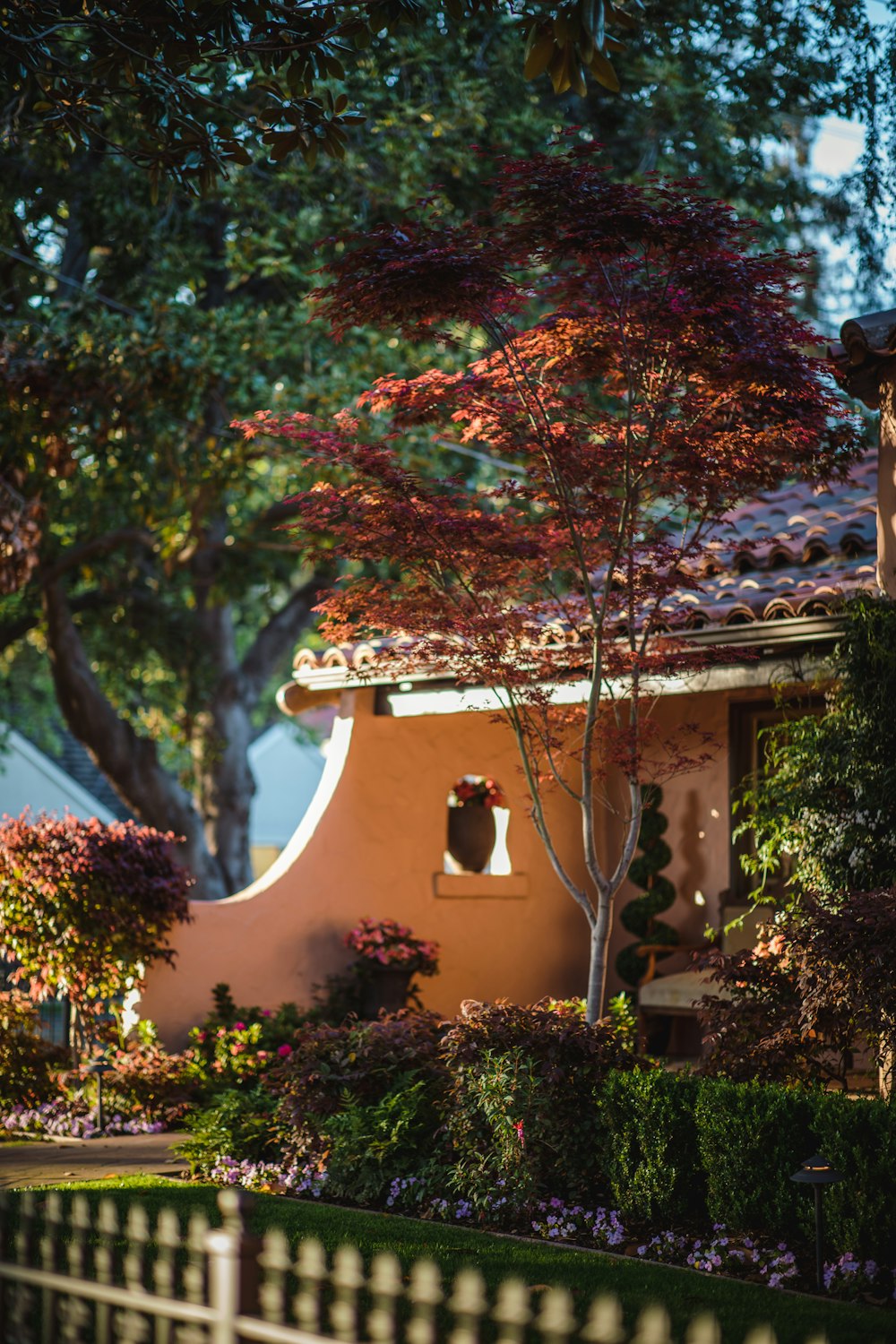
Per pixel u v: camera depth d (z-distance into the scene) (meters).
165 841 12.44
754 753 13.54
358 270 8.71
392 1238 7.38
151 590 23.92
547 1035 8.22
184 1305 3.88
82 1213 4.23
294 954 13.21
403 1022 9.66
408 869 14.06
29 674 30.45
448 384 9.42
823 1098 6.91
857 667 8.71
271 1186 8.83
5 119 14.77
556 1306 3.32
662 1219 7.54
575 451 9.28
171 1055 11.85
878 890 7.82
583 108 19.42
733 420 9.12
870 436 17.03
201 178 8.79
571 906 15.08
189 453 18.38
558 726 10.20
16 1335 4.43
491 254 8.51
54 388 16.67
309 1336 3.60
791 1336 5.61
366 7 7.95
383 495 9.32
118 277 18.31
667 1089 7.57
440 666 10.01
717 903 13.75
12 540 17.48
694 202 8.55
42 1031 12.61
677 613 10.38
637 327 8.84
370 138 17.95
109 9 8.18
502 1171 7.97
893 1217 6.39
